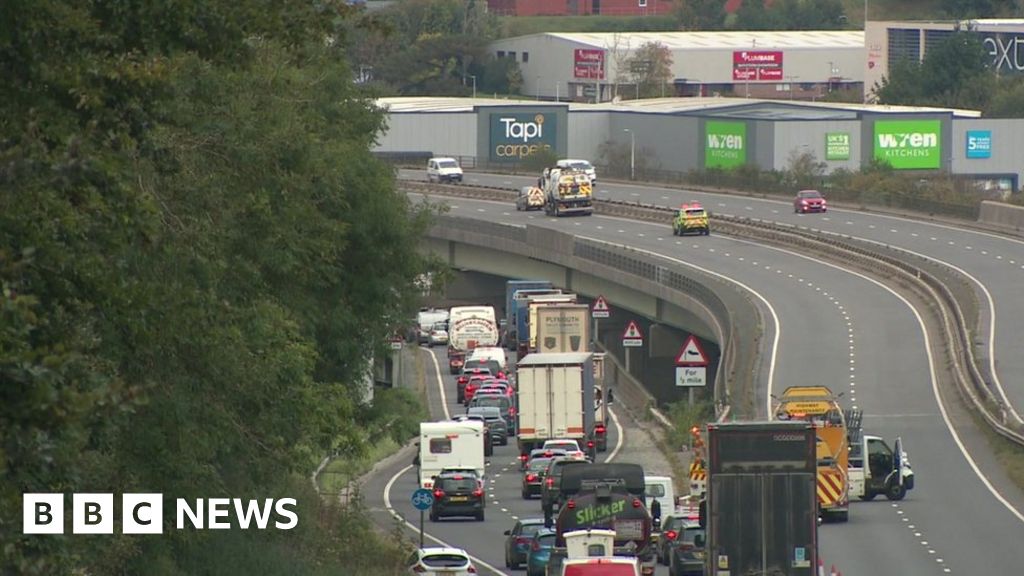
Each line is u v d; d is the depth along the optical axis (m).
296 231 145.00
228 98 126.69
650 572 165.00
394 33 103.00
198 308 106.94
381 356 192.12
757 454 144.88
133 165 99.38
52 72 77.12
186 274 112.00
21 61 76.62
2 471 62.00
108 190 76.25
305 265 149.25
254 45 130.38
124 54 80.12
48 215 73.44
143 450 117.25
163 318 103.25
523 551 183.12
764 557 144.62
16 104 76.62
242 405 132.88
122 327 97.00
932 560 178.62
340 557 167.88
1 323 63.16
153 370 114.44
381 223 184.88
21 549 68.75
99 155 75.88
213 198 120.94
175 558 133.38
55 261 73.19
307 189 144.12
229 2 86.81
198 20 84.69
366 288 187.12
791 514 144.62
